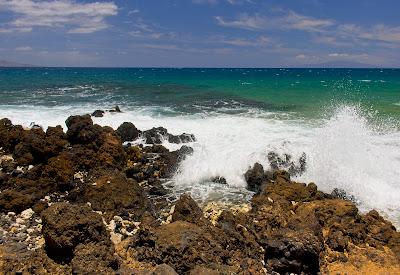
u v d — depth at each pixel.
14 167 13.80
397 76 93.69
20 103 31.95
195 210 10.40
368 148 16.41
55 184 12.68
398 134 20.00
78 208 8.98
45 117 24.66
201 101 33.94
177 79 73.94
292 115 25.52
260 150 16.03
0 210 11.01
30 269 8.33
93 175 13.58
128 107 29.91
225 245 9.16
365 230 10.56
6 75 89.69
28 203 11.25
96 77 82.94
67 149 14.56
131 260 8.87
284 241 9.08
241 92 42.47
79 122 15.29
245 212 11.51
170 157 15.43
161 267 7.86
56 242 8.43
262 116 25.23
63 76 87.00
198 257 8.54
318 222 10.32
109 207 11.20
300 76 92.19
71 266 8.23
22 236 9.68
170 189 13.77
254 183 13.80
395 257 9.65
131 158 15.48
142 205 11.48
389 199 12.82
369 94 38.91
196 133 19.92
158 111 27.78
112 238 9.80
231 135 19.30
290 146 16.36
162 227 9.30
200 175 14.59
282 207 11.57
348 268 9.25
